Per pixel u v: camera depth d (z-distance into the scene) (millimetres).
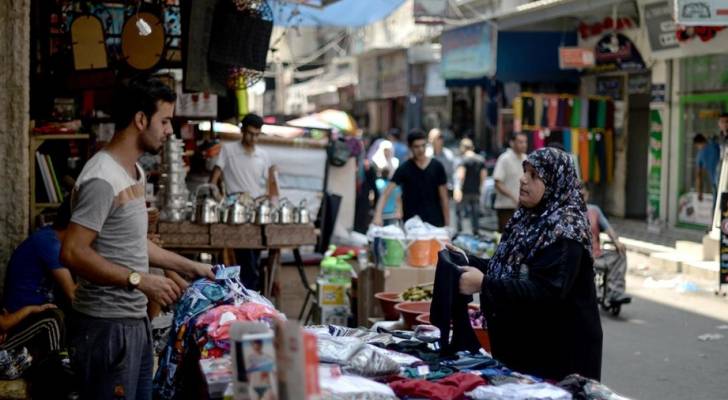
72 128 8219
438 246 8266
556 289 4441
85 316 4727
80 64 8992
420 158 10531
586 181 19219
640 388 8008
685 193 17453
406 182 10562
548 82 20750
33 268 6148
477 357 4609
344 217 13539
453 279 4688
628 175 19906
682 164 17516
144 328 4883
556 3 17828
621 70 18578
